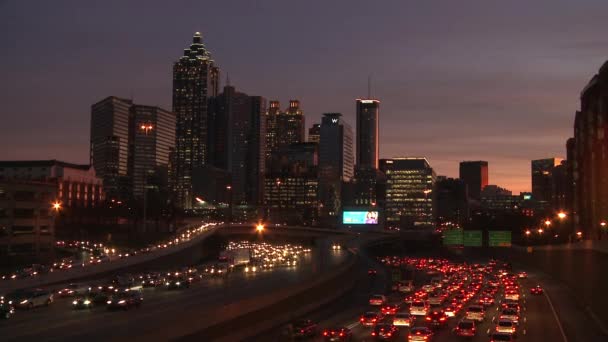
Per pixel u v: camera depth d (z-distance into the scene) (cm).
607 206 16700
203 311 5578
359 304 10894
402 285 13662
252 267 18012
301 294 8950
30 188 17650
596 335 7531
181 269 16825
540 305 10869
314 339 6744
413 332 6481
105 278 13138
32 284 10631
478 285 14462
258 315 6862
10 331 6109
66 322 6869
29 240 17500
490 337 6625
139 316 7262
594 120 18275
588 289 10581
